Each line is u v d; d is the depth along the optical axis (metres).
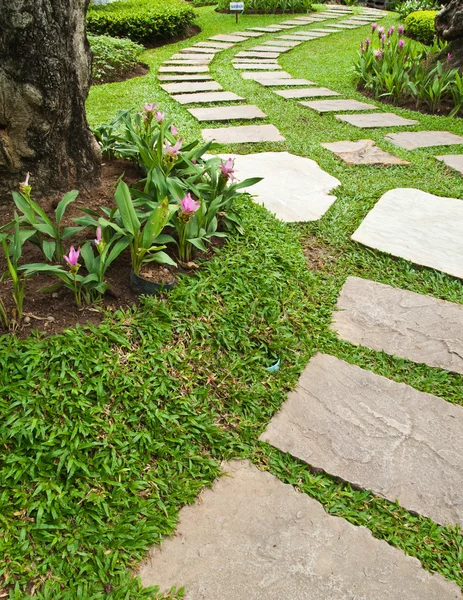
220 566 1.59
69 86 2.75
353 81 7.33
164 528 1.68
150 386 2.04
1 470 1.69
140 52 8.60
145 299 2.35
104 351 2.07
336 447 2.02
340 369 2.39
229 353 2.33
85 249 2.35
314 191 4.04
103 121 5.19
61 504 1.65
